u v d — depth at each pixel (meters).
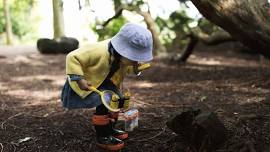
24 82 5.50
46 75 6.08
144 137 2.99
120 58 2.60
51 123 3.42
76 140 3.00
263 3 3.14
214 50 9.17
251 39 3.24
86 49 2.62
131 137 3.00
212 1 3.01
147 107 3.84
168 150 2.75
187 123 2.62
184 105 3.88
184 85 4.97
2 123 3.42
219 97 4.15
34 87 5.14
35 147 2.89
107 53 2.62
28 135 3.12
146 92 4.61
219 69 6.28
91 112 3.73
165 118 3.41
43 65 7.15
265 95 4.10
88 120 3.47
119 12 6.96
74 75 2.57
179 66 6.64
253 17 3.08
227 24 3.13
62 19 9.26
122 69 2.73
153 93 4.54
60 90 4.94
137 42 2.47
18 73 6.28
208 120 2.55
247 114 3.33
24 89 5.01
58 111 3.82
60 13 9.20
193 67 6.54
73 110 3.82
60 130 3.22
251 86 4.63
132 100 4.15
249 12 3.07
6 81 5.58
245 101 3.88
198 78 5.48
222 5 3.02
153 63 6.89
